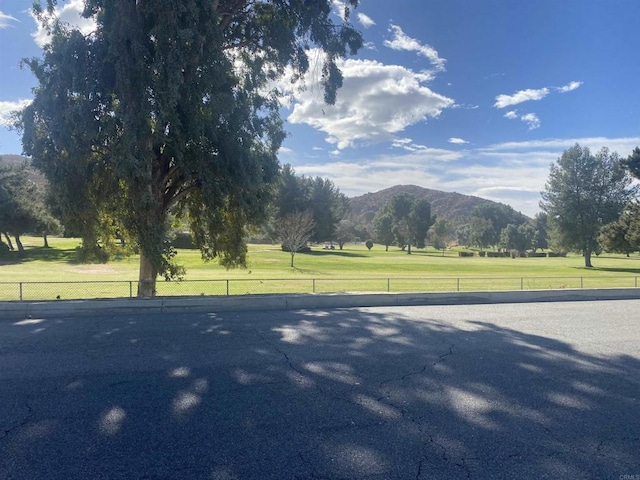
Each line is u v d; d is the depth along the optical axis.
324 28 15.46
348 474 3.57
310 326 9.98
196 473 3.56
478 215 147.50
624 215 48.88
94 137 12.31
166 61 11.95
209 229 15.30
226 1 15.13
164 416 4.70
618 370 6.61
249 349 7.70
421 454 3.92
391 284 22.89
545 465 3.76
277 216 69.50
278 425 4.49
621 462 3.84
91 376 6.08
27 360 6.91
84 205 13.21
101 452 3.89
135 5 12.55
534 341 8.60
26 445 4.02
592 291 16.31
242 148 13.77
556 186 58.72
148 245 13.05
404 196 117.12
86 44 12.52
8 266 37.72
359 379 6.04
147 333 9.03
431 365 6.78
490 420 4.69
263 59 16.58
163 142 12.63
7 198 47.59
